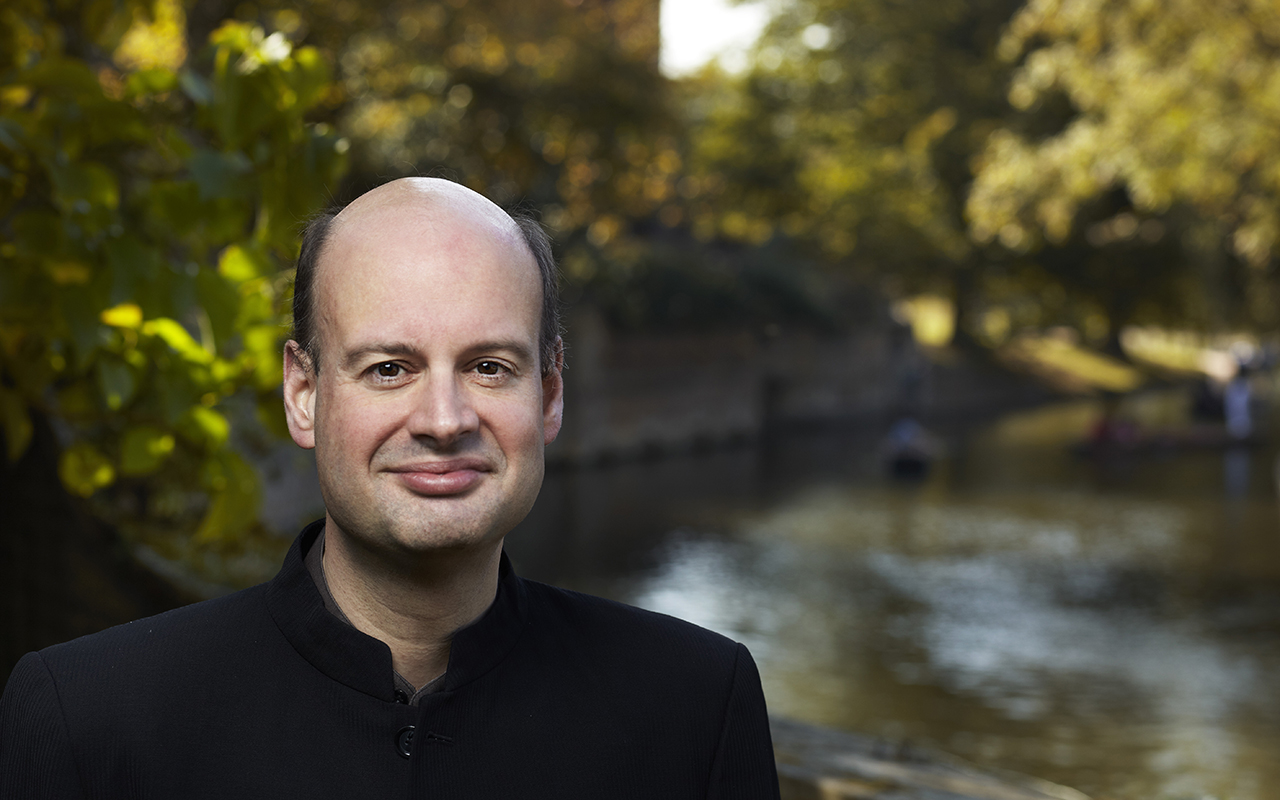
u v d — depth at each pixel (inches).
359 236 51.7
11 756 50.7
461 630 52.4
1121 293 1909.4
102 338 136.9
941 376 1926.7
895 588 657.6
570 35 916.6
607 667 55.9
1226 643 535.2
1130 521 893.8
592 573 694.5
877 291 1857.8
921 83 1652.3
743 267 1659.7
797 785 189.2
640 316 1330.0
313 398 55.4
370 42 752.3
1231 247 1487.5
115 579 205.2
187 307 133.0
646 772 54.4
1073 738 394.0
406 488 50.1
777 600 625.3
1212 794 335.6
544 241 56.4
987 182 1006.4
